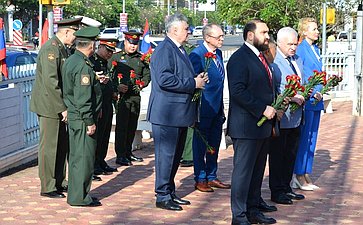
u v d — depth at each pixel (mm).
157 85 7043
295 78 6395
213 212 7062
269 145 6902
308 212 7094
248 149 6293
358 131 13055
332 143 11648
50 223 6590
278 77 7219
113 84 9094
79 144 7164
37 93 7613
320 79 7312
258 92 6215
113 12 61469
